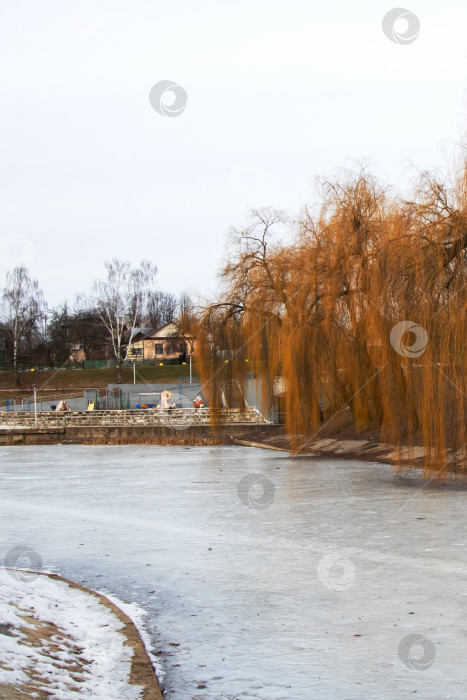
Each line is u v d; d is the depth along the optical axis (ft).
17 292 304.91
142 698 23.03
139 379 285.84
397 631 31.89
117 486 85.35
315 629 32.35
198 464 108.37
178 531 55.98
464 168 72.79
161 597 37.60
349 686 26.17
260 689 25.93
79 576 42.01
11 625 27.30
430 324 72.90
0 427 171.53
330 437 119.34
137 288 318.45
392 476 85.25
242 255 123.85
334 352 105.60
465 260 71.87
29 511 67.21
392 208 90.89
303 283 106.11
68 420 171.53
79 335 352.28
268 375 125.59
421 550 47.06
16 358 286.46
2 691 20.66
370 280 84.07
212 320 132.05
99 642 28.43
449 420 76.48
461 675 27.02
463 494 70.08
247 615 34.53
